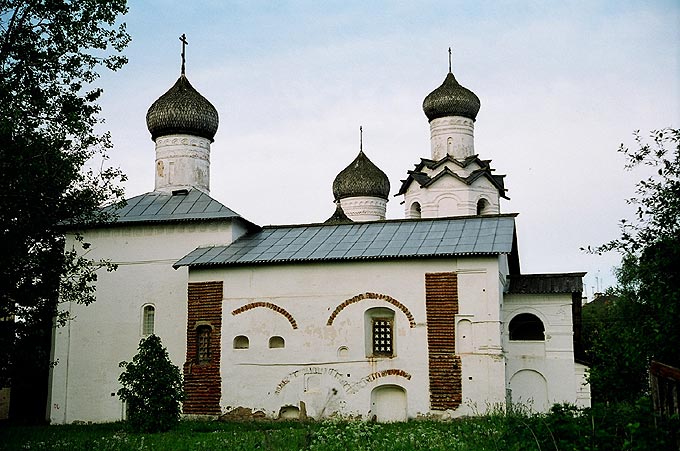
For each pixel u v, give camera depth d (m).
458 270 26.88
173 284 31.05
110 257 31.88
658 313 13.55
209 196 33.69
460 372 26.14
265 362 28.02
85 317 31.53
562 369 30.09
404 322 27.09
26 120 18.61
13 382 31.28
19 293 19.97
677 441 9.72
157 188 35.47
